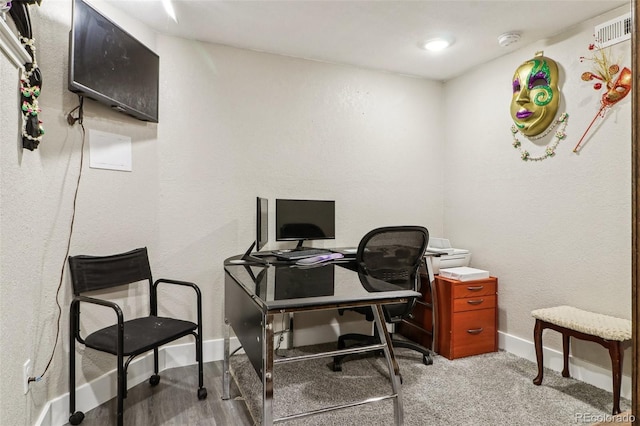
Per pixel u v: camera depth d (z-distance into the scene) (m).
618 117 2.19
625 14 2.15
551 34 2.55
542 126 2.59
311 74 3.05
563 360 2.41
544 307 2.62
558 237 2.52
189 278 2.65
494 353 2.85
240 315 1.91
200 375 2.16
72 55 1.81
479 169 3.16
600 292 2.28
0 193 1.31
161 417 1.95
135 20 2.36
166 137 2.55
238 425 1.89
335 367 2.54
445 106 3.55
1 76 1.31
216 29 2.52
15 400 1.44
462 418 1.95
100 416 1.96
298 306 1.45
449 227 3.50
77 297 1.86
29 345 1.58
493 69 3.03
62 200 1.89
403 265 2.47
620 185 2.18
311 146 3.06
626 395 2.12
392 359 1.80
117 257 2.14
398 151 3.38
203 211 2.69
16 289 1.45
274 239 2.94
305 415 1.59
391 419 1.95
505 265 2.91
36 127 1.56
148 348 1.81
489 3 2.19
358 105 3.23
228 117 2.78
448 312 2.77
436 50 2.86
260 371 1.53
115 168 2.22
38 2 1.53
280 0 2.17
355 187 3.23
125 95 2.16
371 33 2.59
